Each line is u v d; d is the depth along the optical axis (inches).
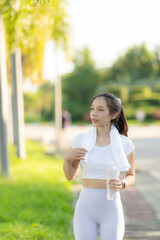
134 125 1332.4
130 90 1931.6
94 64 2279.8
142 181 324.8
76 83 2176.4
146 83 2417.6
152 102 1807.3
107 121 100.1
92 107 101.5
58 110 563.8
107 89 1811.0
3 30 289.6
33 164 397.7
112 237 92.8
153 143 673.0
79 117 1861.5
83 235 95.3
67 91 2183.8
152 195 269.7
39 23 248.5
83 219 96.0
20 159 437.1
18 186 266.7
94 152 98.6
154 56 2439.7
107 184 91.9
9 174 301.6
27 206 209.3
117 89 1755.7
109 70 2356.1
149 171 377.1
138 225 193.5
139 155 511.2
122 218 96.0
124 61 2359.7
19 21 217.6
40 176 319.9
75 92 2174.0
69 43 417.7
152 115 1590.8
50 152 486.3
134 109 1689.2
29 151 538.9
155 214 217.3
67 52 431.2
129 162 101.5
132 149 101.8
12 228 154.4
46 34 347.9
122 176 281.7
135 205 240.4
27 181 291.0
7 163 301.6
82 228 95.5
